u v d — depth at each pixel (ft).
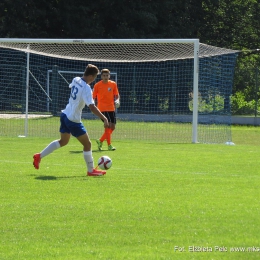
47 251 51.44
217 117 189.26
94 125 227.61
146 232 57.52
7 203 70.69
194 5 369.91
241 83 299.17
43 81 286.25
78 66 290.97
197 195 76.54
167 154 129.90
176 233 57.16
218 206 69.26
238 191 80.02
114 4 331.57
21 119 245.86
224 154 131.13
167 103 271.69
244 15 385.29
